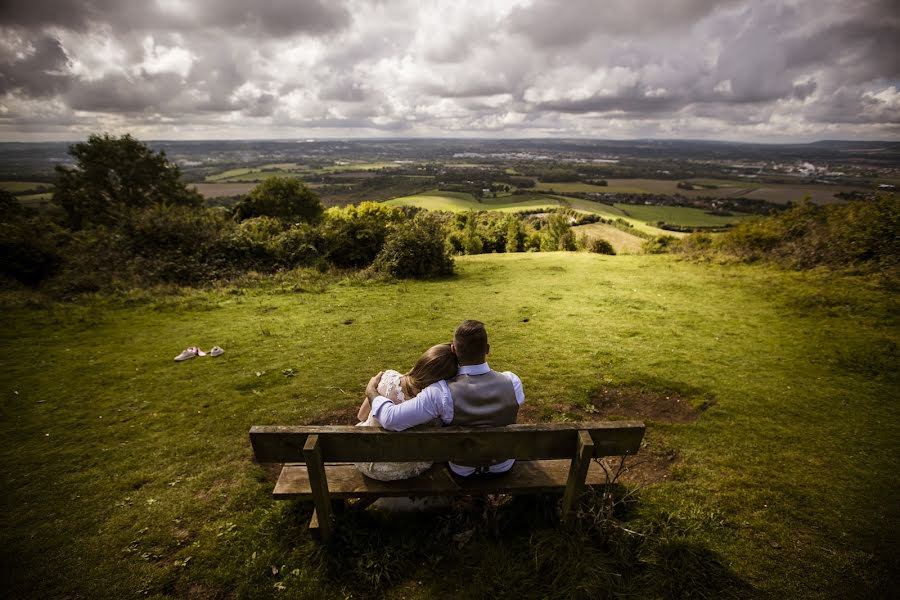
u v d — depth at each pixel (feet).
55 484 12.62
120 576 9.21
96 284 41.14
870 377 19.02
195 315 33.24
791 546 9.61
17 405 18.06
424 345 25.32
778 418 15.66
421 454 8.67
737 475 12.26
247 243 52.31
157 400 18.43
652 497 11.14
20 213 52.39
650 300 34.83
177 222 50.14
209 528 10.58
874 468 12.65
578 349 23.61
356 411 17.21
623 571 8.83
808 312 29.09
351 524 9.94
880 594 8.40
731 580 8.70
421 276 49.65
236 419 16.61
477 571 8.84
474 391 8.96
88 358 23.70
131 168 154.40
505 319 30.68
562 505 9.96
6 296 36.88
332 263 57.21
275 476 12.76
